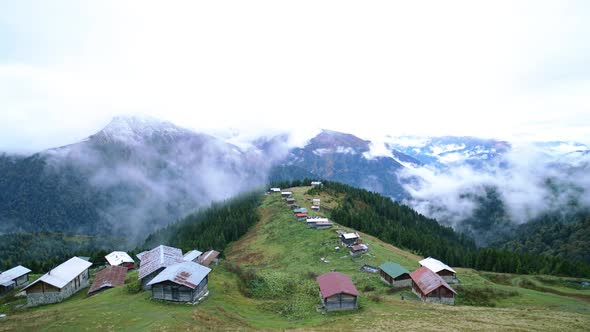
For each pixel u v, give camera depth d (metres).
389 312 57.00
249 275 74.88
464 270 112.31
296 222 154.62
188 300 54.84
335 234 131.12
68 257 144.75
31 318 47.38
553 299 74.06
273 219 170.62
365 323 50.28
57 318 46.75
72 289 80.31
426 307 60.97
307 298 66.69
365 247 111.62
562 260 128.38
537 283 96.81
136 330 41.97
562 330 46.28
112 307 52.19
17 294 83.12
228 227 168.62
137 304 53.62
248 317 54.03
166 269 61.44
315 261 108.88
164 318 45.28
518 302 70.69
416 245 150.12
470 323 49.53
